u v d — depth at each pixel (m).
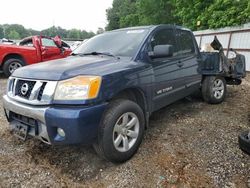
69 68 2.51
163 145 3.09
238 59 5.53
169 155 2.84
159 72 3.29
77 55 3.53
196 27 16.30
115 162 2.65
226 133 3.46
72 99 2.26
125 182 2.37
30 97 2.44
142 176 2.45
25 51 8.07
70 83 2.30
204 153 2.88
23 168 2.58
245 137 2.59
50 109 2.27
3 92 6.07
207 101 4.93
